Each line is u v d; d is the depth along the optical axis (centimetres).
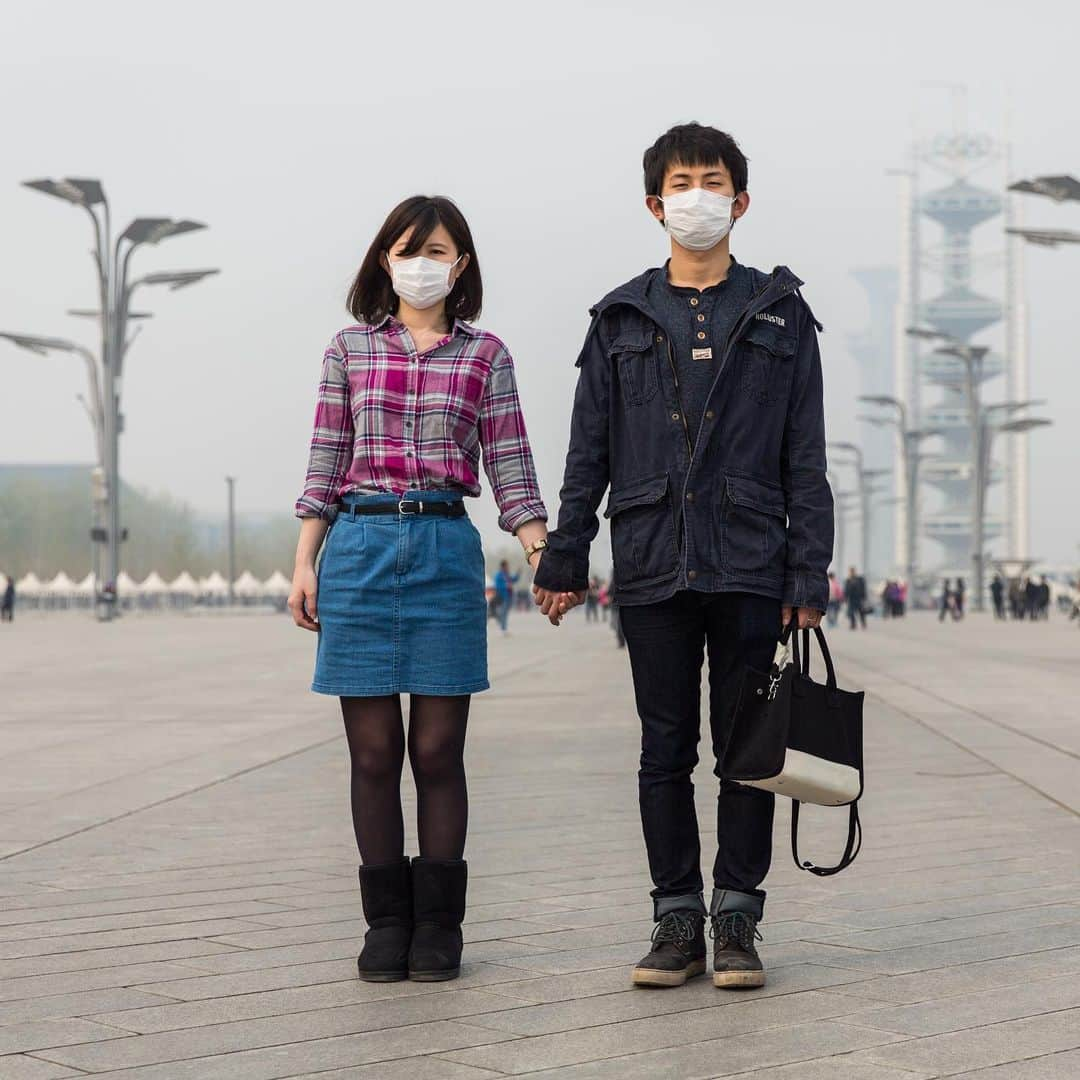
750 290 407
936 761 932
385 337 419
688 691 404
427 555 408
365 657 406
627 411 404
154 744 1048
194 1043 336
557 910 486
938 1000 367
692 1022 349
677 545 396
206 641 3117
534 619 5719
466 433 417
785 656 388
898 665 2073
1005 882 531
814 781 383
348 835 656
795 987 382
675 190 406
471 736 1101
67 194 3669
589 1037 337
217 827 680
